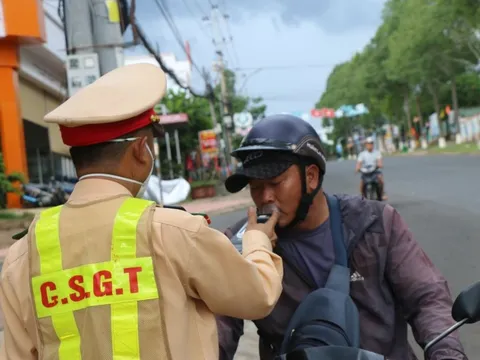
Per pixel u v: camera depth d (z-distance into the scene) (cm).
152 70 175
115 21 842
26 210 1844
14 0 1981
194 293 165
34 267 164
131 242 159
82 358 156
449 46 4534
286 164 217
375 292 221
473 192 1584
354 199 232
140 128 170
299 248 226
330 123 11625
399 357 225
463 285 643
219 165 3856
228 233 237
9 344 171
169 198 2373
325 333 194
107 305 156
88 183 169
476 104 6962
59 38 2516
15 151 2059
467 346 481
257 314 170
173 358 156
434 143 7006
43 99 2538
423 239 951
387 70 5772
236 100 6066
